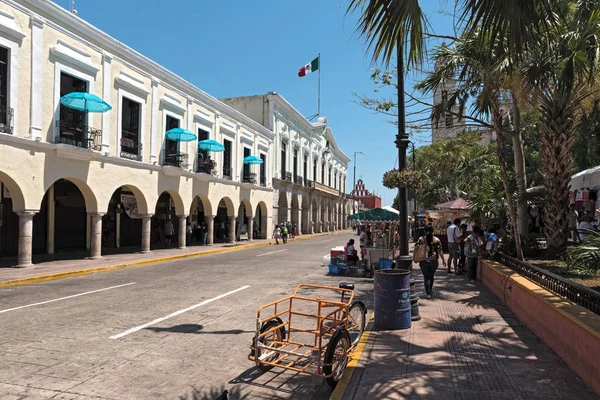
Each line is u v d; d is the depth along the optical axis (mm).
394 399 4156
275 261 18391
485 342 6004
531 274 7805
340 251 14641
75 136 16734
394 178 7645
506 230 12648
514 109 12336
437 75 10172
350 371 4898
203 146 24922
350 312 5824
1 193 17281
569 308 5402
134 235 24922
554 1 4133
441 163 31250
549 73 7625
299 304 9047
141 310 8328
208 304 8938
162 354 5688
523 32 3582
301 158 46750
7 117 13648
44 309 8414
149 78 20828
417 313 7297
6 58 13789
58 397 4305
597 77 8617
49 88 15227
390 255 14609
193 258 20078
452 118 11719
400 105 7863
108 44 18031
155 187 21250
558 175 10516
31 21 14484
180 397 4379
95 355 5605
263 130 35125
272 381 4867
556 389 4367
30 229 14602
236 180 30297
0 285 11367
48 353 5660
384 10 3734
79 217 21062
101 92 17719
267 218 36562
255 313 8117
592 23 6484
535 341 6047
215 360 5496
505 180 10508
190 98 24234
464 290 10336
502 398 4164
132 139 20062
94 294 10156
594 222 12750
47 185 15141
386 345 5871
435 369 4953
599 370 4156
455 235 13375
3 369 5059
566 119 10422
